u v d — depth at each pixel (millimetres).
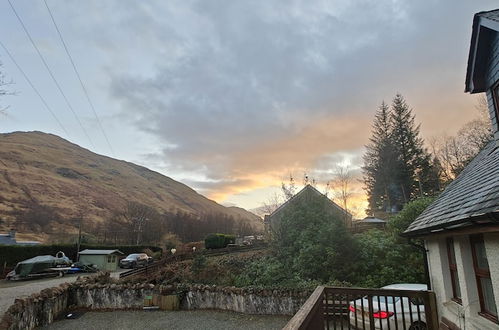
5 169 104250
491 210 3330
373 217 36438
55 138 179250
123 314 13344
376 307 7402
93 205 101562
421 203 14078
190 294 14188
